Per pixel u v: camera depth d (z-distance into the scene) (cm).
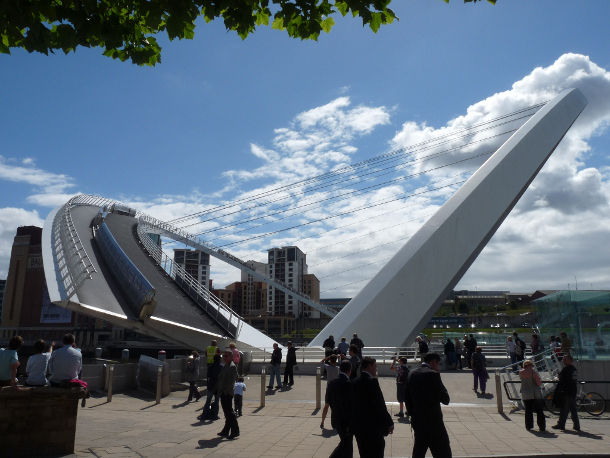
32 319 12362
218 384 913
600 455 749
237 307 15938
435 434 579
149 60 663
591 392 1267
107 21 609
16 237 12975
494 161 3000
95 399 1400
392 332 2664
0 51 602
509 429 994
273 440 877
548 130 3095
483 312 11356
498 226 3041
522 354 1931
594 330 1370
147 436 893
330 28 641
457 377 1925
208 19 604
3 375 703
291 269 15462
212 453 765
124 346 10681
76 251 2448
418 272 2741
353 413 562
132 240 4328
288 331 12531
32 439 700
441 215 2864
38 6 555
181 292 3409
